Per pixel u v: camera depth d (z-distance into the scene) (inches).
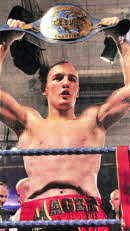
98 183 198.4
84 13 189.8
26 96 219.0
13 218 154.4
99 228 137.3
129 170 104.3
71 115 183.8
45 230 135.9
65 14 188.4
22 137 179.9
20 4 217.2
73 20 187.6
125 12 223.1
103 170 200.8
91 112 182.4
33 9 214.8
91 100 219.8
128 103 181.6
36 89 220.2
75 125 178.7
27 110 184.7
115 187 195.8
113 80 222.7
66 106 184.4
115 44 186.5
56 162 168.4
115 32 182.5
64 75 189.6
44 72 199.0
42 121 181.6
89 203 157.9
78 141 174.2
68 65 193.0
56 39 185.2
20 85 223.5
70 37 185.9
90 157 170.7
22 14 197.9
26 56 201.2
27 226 98.3
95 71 223.8
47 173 167.2
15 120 181.2
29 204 155.3
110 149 107.0
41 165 169.3
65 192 161.3
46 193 162.2
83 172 167.3
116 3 222.4
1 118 180.2
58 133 176.4
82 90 222.1
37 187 165.8
